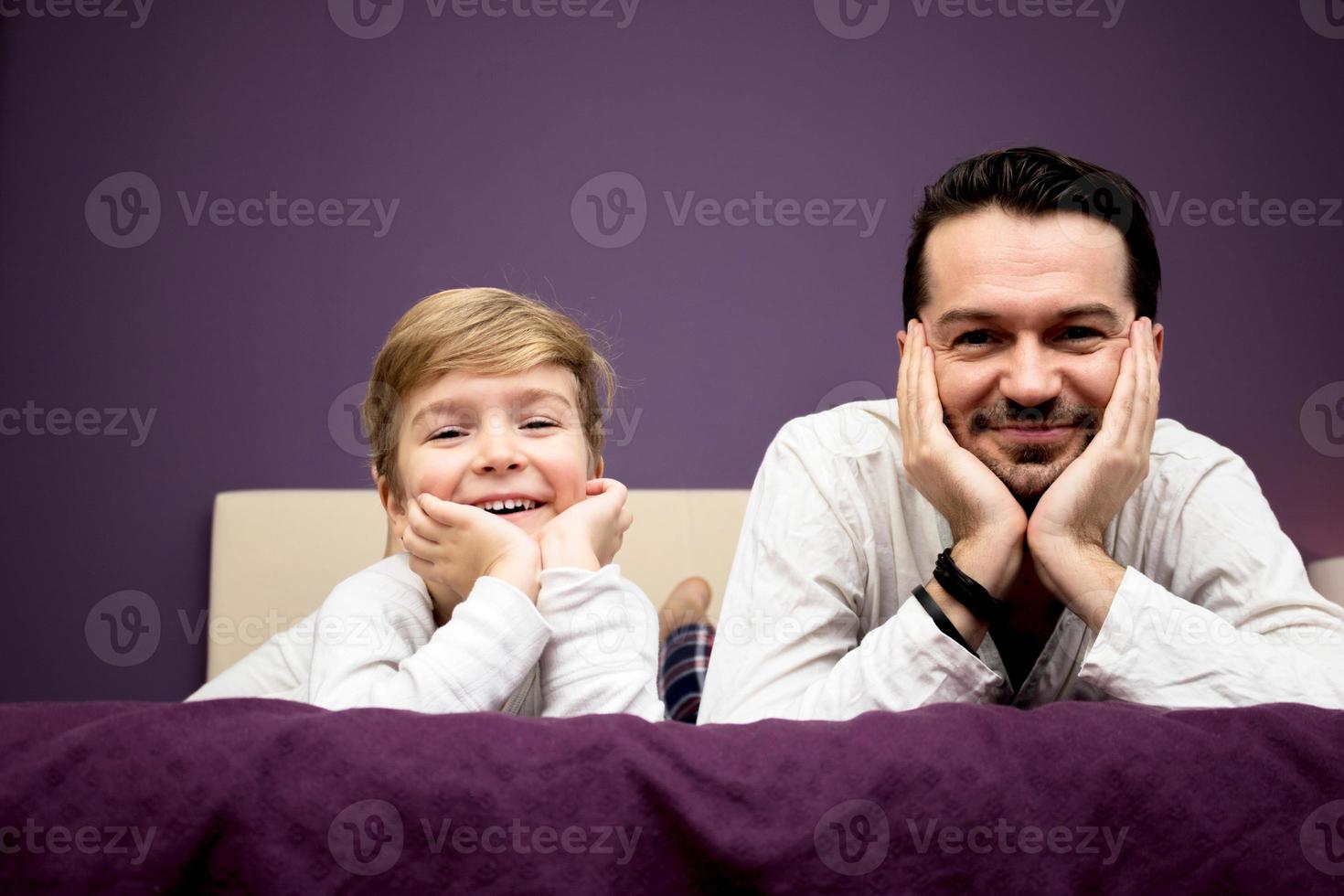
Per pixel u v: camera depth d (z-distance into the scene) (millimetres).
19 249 2396
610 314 2412
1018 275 1084
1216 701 965
